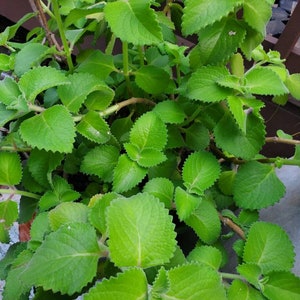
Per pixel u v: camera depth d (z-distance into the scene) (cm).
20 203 34
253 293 24
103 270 23
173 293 19
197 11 25
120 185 29
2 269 30
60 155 30
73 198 31
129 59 38
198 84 28
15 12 61
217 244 29
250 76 28
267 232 26
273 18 53
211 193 33
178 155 36
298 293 24
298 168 38
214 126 31
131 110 38
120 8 25
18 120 29
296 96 35
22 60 32
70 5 37
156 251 20
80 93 29
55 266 21
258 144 29
